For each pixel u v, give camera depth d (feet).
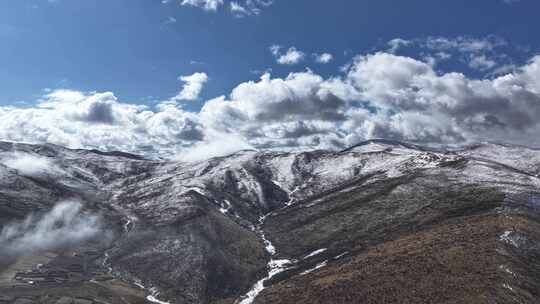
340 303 481.05
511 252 497.05
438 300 426.10
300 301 521.65
